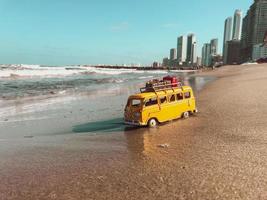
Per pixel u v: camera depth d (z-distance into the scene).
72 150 10.84
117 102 26.06
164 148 10.41
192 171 7.91
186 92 16.67
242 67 113.12
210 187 6.81
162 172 7.98
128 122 14.67
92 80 67.75
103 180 7.64
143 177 7.69
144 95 14.51
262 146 9.93
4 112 21.09
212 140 11.17
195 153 9.58
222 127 13.36
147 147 10.72
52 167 8.95
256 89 27.56
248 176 7.34
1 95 32.47
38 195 6.90
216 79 58.28
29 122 17.39
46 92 36.34
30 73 85.38
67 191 7.04
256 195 6.29
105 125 15.82
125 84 53.09
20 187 7.44
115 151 10.42
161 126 14.58
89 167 8.77
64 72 108.88
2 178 8.15
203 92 30.50
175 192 6.65
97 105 24.27
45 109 22.44
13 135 14.12
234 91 27.91
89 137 13.05
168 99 15.45
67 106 23.92
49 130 15.13
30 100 28.05
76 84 52.66
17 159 9.95
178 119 16.06
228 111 17.44
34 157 10.11
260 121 13.93
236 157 8.89
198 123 14.73
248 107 18.11
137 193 6.71
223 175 7.50
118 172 8.19
